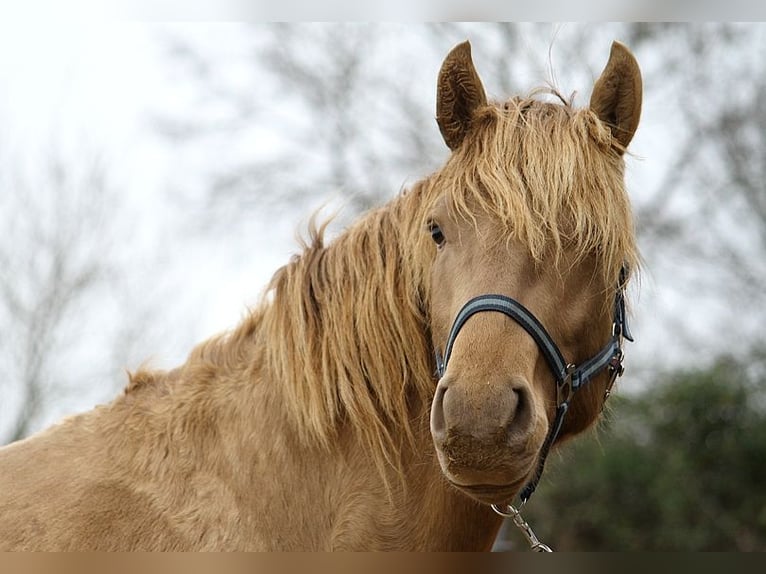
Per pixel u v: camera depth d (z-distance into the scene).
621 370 6.39
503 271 5.40
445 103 6.11
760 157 28.61
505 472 4.91
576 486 24.62
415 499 5.85
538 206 5.47
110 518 5.84
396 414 5.96
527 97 6.23
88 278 25.78
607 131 5.87
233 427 6.07
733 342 26.77
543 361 5.42
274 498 5.86
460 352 5.14
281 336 6.11
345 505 5.83
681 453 23.70
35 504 5.96
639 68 5.93
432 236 5.86
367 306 6.07
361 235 6.34
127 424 6.27
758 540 22.89
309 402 5.91
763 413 24.12
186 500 5.87
